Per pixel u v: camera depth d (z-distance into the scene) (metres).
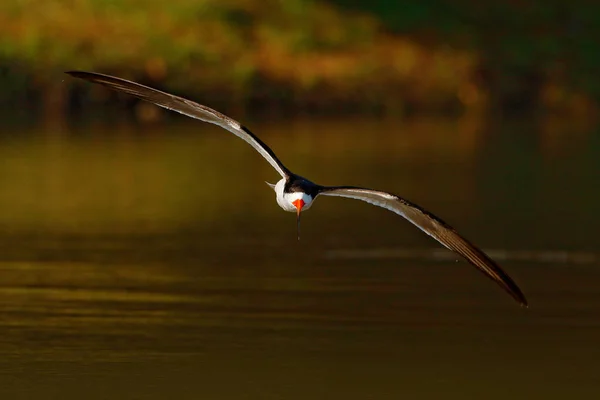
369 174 23.25
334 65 34.28
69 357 11.89
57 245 16.95
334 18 35.78
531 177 23.67
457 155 26.52
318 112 33.19
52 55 31.45
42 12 32.56
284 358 11.96
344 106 33.59
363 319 13.30
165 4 33.72
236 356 11.99
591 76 36.91
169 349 12.17
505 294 14.54
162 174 23.27
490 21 38.00
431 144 28.38
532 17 38.50
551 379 11.45
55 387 11.07
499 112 35.44
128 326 12.91
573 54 37.44
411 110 34.38
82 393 10.92
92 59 31.56
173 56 32.19
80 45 31.80
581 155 27.02
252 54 33.47
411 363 11.87
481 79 35.78
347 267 15.86
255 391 11.02
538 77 36.34
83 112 31.48
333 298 14.19
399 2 37.38
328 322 13.20
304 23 35.09
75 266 15.67
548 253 16.94
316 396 10.91
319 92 33.41
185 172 23.58
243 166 24.48
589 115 35.84
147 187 21.78
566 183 23.08
